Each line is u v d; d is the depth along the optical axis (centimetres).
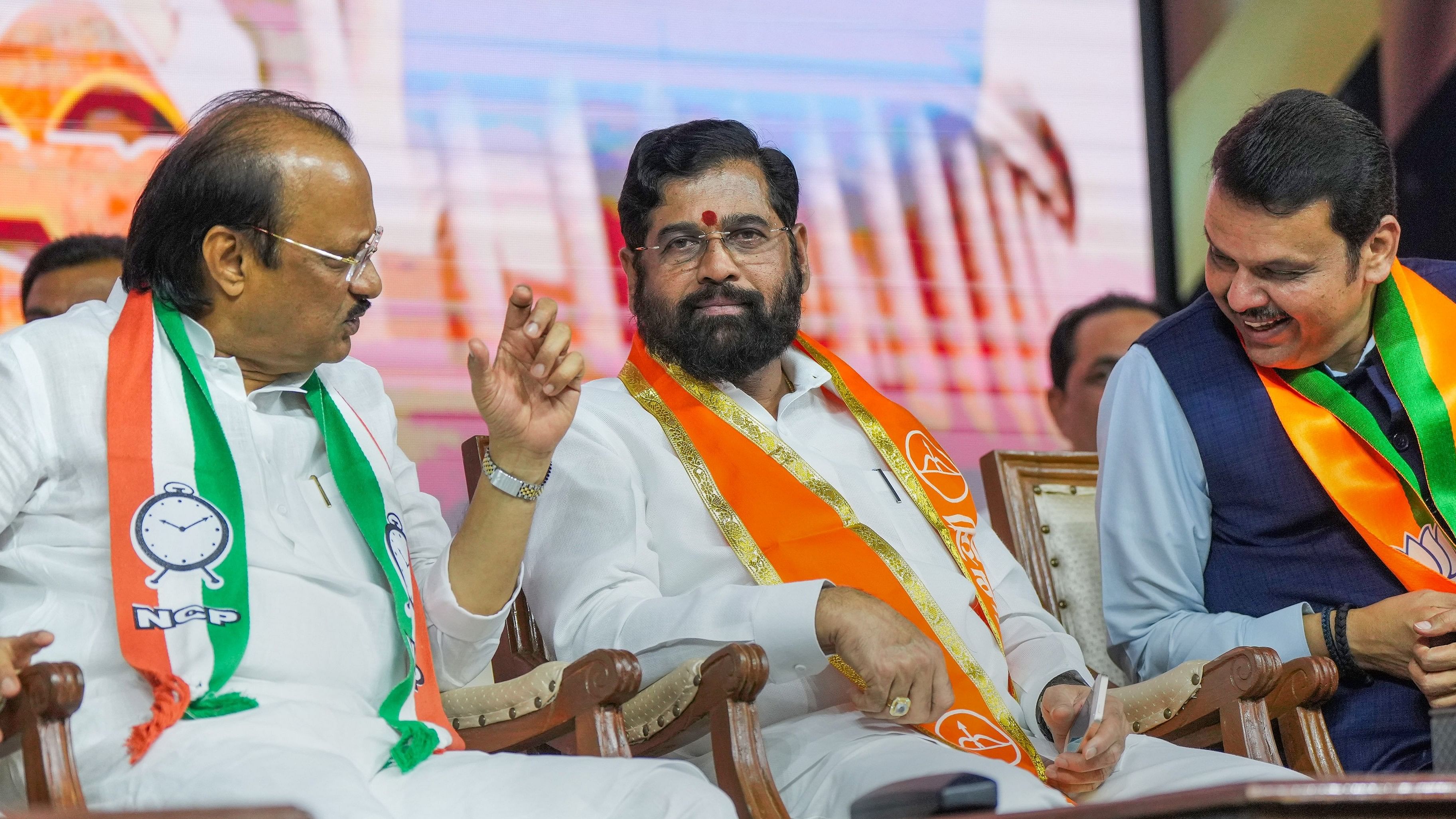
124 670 265
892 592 336
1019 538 411
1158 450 386
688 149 363
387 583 301
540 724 297
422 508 331
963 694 329
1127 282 669
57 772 235
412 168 595
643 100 628
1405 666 343
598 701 285
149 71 570
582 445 348
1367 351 381
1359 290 363
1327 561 371
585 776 264
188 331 288
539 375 294
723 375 363
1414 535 363
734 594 311
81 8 564
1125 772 310
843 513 347
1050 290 660
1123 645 385
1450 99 662
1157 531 382
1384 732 350
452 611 304
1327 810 215
